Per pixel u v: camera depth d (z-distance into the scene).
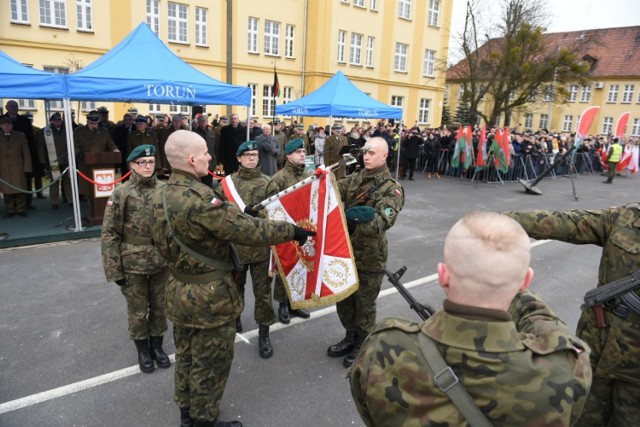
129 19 18.14
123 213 3.26
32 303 4.53
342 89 12.35
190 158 2.38
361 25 25.06
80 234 6.78
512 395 1.06
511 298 1.14
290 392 3.21
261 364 3.57
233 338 2.62
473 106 26.14
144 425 2.83
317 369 3.52
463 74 26.86
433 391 1.10
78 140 7.79
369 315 3.51
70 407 2.97
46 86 6.21
